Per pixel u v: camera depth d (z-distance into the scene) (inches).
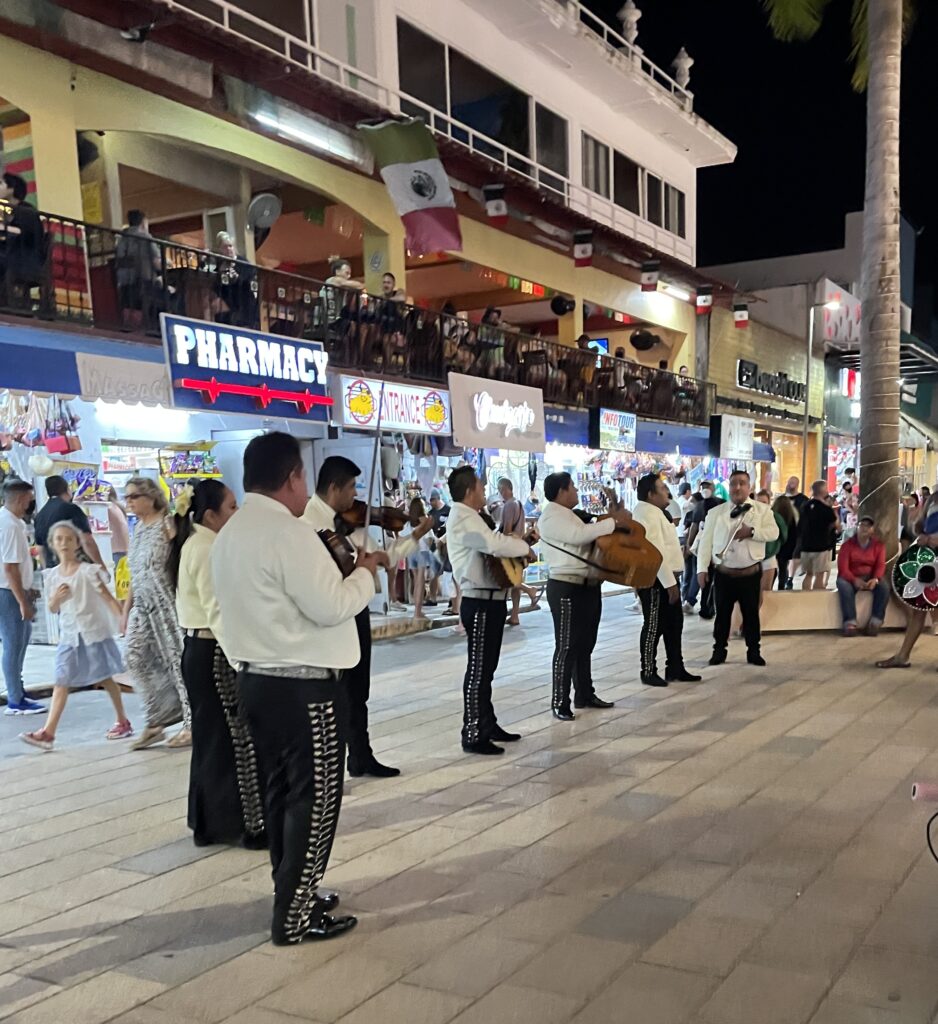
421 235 462.6
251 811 175.6
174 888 158.7
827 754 227.8
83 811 200.5
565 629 268.4
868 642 397.1
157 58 382.3
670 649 321.1
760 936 135.2
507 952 132.3
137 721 283.9
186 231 557.9
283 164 477.7
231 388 362.9
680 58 832.3
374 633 428.5
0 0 325.7
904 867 159.2
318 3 482.9
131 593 246.4
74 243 335.0
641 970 126.2
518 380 597.3
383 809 194.4
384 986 124.0
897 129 431.8
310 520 191.0
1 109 360.5
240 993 123.3
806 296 1052.5
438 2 566.6
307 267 698.2
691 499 627.5
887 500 430.9
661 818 185.3
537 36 635.5
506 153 626.8
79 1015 119.2
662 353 910.4
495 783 210.1
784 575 550.6
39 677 339.9
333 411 426.9
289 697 130.6
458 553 234.8
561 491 270.5
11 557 288.4
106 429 407.8
